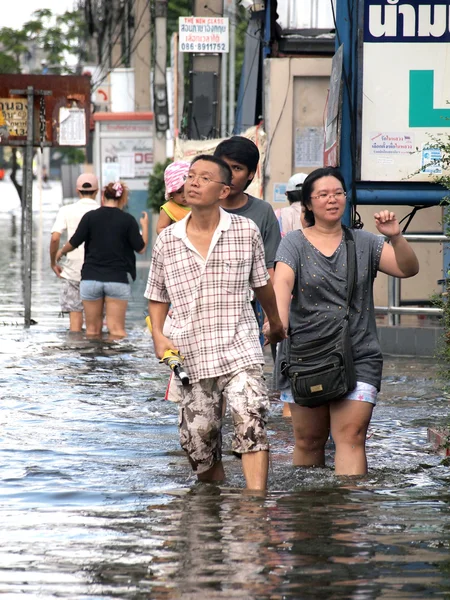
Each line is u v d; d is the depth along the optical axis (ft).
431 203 63.21
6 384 76.48
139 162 246.27
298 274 48.26
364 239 48.75
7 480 47.80
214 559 34.83
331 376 47.14
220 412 47.03
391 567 33.83
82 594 31.48
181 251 45.62
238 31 312.09
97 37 323.57
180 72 181.06
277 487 46.24
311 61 121.60
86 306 107.65
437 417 64.34
